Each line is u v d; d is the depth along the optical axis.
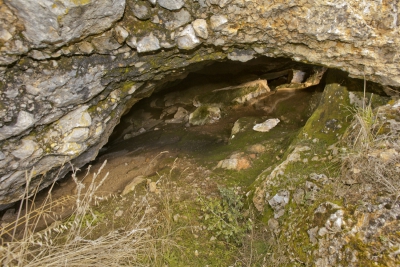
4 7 1.30
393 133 1.77
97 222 2.28
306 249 1.62
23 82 1.60
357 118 1.98
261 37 1.97
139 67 2.13
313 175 1.97
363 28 1.69
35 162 1.92
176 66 2.33
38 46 1.50
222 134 3.77
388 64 1.85
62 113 1.88
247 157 2.86
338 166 1.93
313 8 1.68
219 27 1.85
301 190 1.98
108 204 2.53
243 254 1.95
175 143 3.72
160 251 1.94
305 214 1.77
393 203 1.46
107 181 3.07
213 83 5.35
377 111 1.98
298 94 4.02
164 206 2.33
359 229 1.45
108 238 1.87
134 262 1.82
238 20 1.82
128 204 2.47
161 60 2.17
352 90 2.38
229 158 2.88
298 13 1.72
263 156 2.86
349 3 1.62
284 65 5.01
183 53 2.16
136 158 3.47
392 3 1.59
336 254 1.47
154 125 4.61
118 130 4.63
